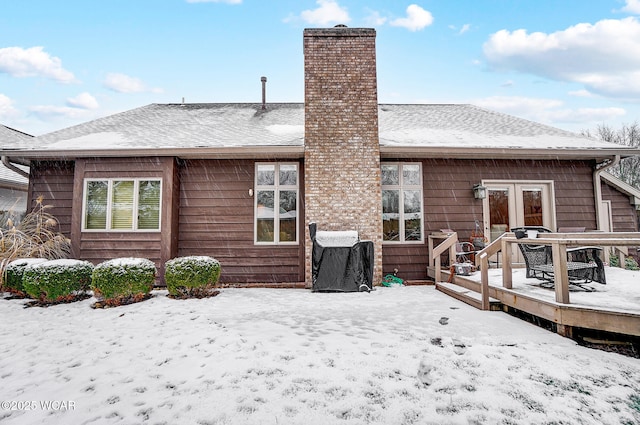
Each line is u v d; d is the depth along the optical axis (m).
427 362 3.12
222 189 8.24
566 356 3.27
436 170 8.31
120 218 7.82
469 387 2.70
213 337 3.85
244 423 2.26
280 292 6.73
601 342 3.62
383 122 9.62
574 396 2.60
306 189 7.39
